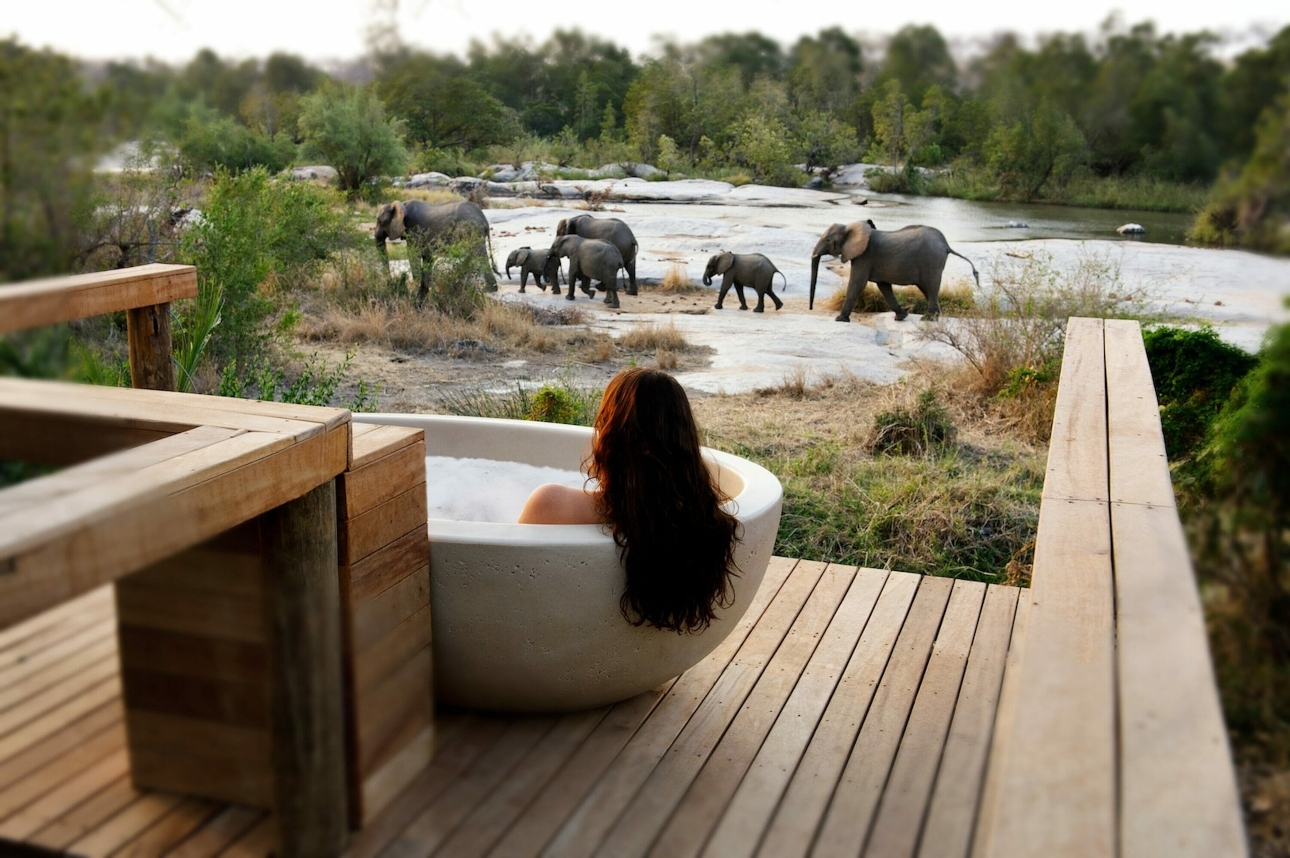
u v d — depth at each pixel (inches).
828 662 119.2
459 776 89.0
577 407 239.3
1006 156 1147.9
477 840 79.7
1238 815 43.6
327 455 66.2
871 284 584.1
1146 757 47.8
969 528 189.8
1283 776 61.3
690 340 427.5
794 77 1464.1
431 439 143.6
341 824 68.4
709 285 583.2
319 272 468.1
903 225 931.3
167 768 50.4
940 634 128.4
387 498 78.8
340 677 67.2
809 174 1514.5
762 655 120.6
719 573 94.0
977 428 274.1
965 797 90.8
